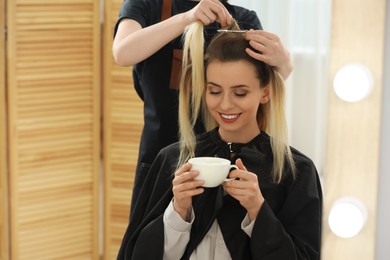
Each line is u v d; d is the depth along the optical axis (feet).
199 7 5.63
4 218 10.30
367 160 4.01
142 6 6.85
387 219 4.07
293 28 8.13
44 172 10.36
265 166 5.31
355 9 3.89
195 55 5.45
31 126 10.17
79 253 10.78
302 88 7.23
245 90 5.17
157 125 6.92
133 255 5.28
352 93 3.92
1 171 10.17
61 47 10.14
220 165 4.80
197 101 5.49
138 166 7.06
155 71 6.85
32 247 10.46
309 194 5.18
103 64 10.39
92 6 10.22
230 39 5.23
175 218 5.08
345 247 4.10
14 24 9.84
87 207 10.73
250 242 5.09
